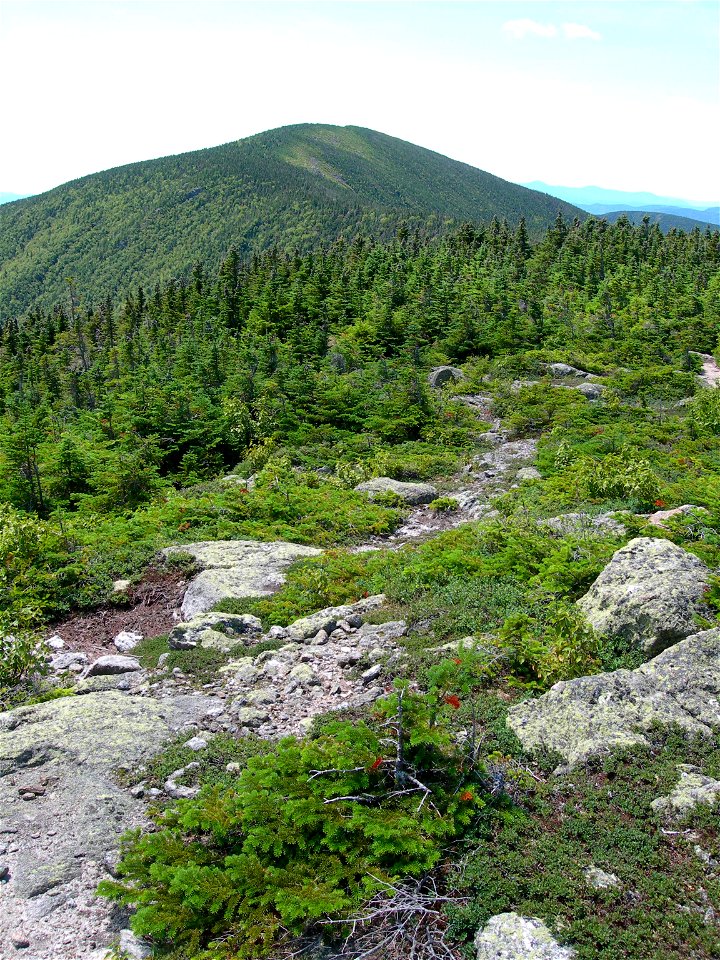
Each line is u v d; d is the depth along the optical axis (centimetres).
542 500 1756
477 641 891
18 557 1362
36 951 520
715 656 759
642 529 1255
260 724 806
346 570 1291
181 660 1005
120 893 523
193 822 571
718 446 2500
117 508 2181
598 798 600
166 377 3662
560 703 715
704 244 7944
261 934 493
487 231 8531
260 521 1795
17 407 4091
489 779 618
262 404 3067
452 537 1364
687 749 655
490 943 465
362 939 489
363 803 586
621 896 502
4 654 974
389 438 2975
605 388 3556
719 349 4444
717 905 491
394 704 637
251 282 6406
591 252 6925
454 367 3962
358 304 5069
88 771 700
